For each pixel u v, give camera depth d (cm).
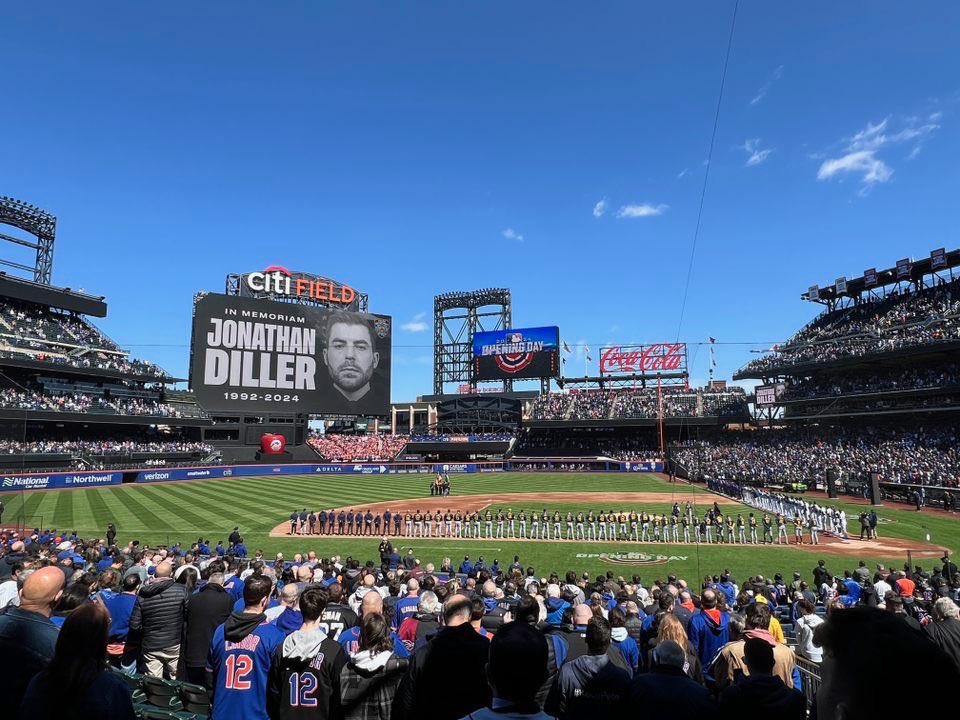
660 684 491
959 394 6431
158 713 751
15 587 1056
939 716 193
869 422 7425
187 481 7331
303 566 1476
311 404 9456
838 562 2819
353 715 552
